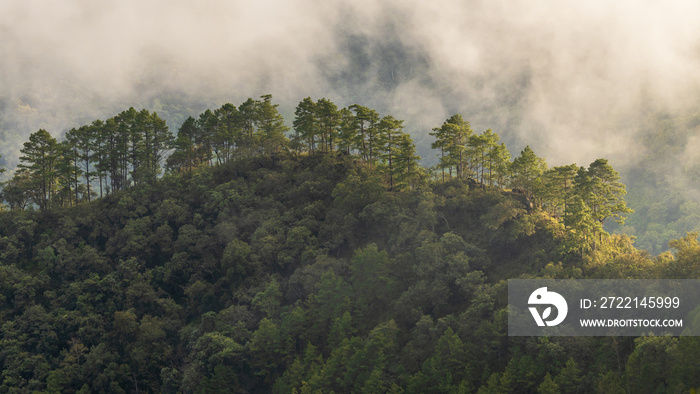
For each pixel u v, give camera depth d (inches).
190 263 6825.8
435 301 5506.9
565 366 4525.1
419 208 6279.5
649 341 4259.4
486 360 4840.1
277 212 6978.4
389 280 5738.2
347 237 6471.5
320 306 5821.9
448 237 5861.2
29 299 6643.7
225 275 6609.3
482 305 5017.2
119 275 6781.5
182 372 5925.2
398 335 5413.4
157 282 6806.1
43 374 5959.6
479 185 7007.9
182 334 6259.8
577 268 5280.5
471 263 5762.8
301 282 6072.8
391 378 4963.1
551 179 6363.2
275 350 5556.1
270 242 6565.0
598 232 5639.8
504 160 6958.7
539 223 6033.5
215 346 5659.5
